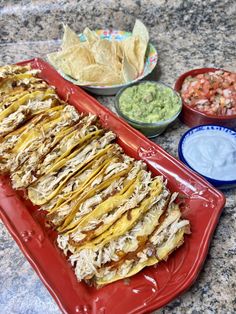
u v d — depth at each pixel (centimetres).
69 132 39
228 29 60
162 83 49
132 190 34
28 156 39
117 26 59
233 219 36
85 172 37
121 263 30
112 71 48
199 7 58
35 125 41
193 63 55
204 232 33
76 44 51
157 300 29
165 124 42
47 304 30
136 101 44
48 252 32
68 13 57
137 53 51
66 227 33
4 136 40
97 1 56
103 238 31
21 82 46
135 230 32
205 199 35
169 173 37
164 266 31
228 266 33
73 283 30
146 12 58
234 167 39
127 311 28
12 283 32
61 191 36
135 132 41
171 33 60
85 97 45
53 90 46
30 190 37
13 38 59
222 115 44
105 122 42
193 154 40
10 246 34
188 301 30
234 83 46
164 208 33
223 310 30
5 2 56
